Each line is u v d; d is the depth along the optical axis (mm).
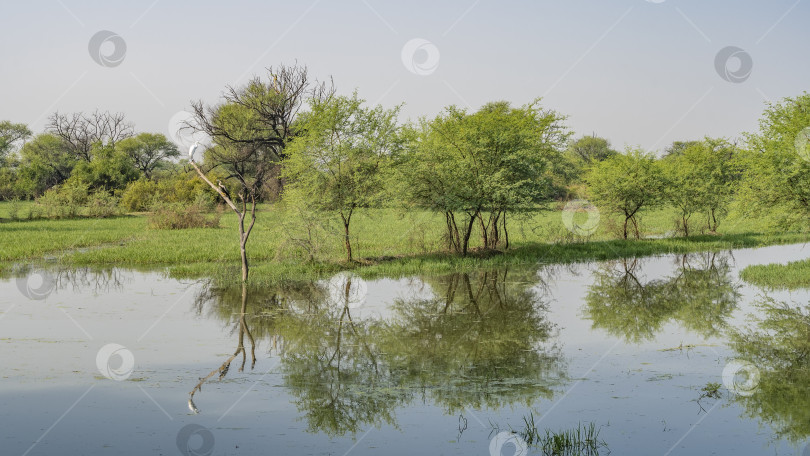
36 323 12359
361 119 20938
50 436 6801
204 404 7934
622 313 13922
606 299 15664
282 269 19312
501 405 7984
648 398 8219
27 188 69125
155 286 16984
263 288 16750
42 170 72062
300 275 18562
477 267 21359
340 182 20828
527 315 13695
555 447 6578
